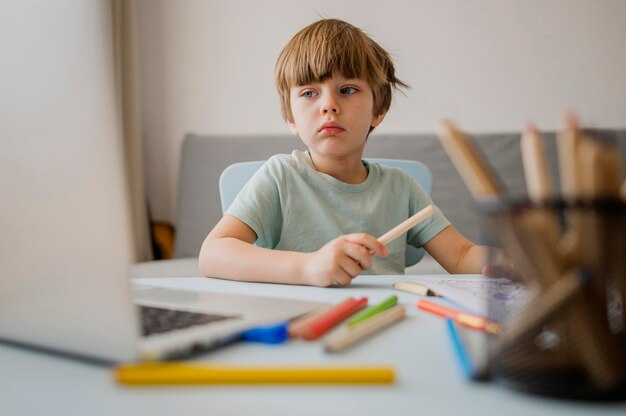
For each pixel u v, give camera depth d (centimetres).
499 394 25
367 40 103
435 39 205
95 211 28
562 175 25
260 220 90
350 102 95
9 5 29
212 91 224
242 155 210
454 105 206
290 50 101
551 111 202
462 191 190
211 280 69
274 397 25
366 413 23
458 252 96
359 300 46
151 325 33
